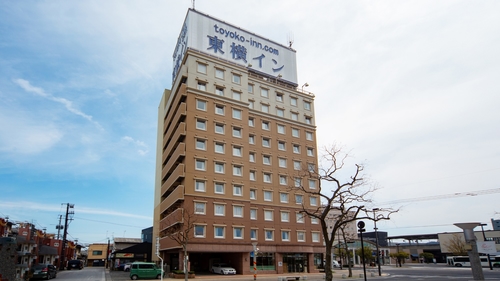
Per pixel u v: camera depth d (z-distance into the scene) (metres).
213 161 49.44
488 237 90.12
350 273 45.91
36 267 45.97
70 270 74.06
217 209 47.91
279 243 53.12
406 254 88.31
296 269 54.44
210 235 46.03
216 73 53.97
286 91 62.66
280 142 59.06
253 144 55.75
